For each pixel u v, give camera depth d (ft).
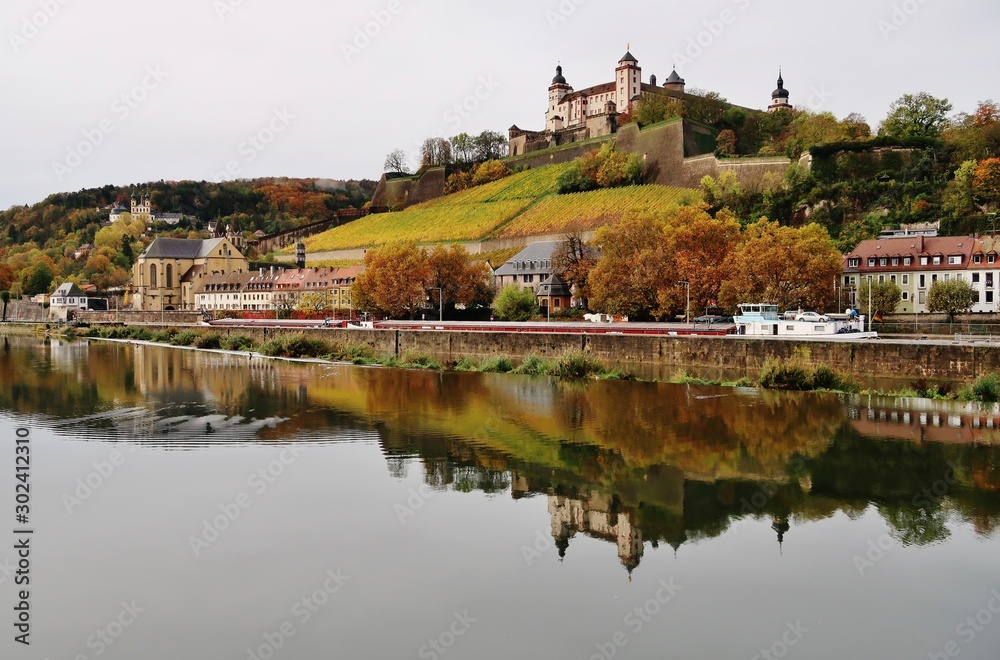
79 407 190.39
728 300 319.68
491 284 507.30
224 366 300.40
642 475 123.34
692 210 380.99
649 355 272.92
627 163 635.66
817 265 303.27
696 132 631.97
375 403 194.80
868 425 157.79
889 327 307.58
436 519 103.50
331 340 377.71
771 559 90.63
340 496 113.39
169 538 97.04
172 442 147.95
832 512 105.60
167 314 606.14
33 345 444.14
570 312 408.46
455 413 178.60
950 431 151.53
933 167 440.86
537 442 146.51
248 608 79.20
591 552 92.58
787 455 134.51
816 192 444.55
